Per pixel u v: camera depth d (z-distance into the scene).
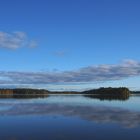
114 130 31.36
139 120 39.41
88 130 31.64
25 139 27.31
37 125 35.47
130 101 99.31
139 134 29.02
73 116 44.75
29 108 61.66
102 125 34.91
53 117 43.44
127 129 31.84
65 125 35.28
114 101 99.44
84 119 40.88
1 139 27.34
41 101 99.50
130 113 49.59
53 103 84.31
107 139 27.08
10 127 34.00
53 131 31.31
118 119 40.69
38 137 28.20
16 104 78.31
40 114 47.88
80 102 91.50
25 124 36.28
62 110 56.06
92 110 56.16
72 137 28.17
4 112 51.75
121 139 26.95
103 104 79.00
